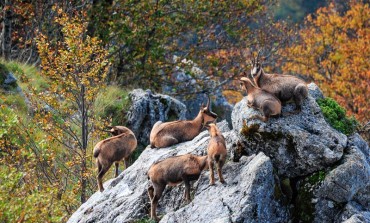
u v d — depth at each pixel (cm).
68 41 5134
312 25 12794
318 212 3472
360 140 3759
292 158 3588
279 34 9400
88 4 8038
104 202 3881
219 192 3462
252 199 3322
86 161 5066
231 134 3894
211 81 8819
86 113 5128
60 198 4684
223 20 8706
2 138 4725
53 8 6812
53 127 5184
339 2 13625
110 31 8225
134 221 3628
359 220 3234
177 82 8519
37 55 7962
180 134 4512
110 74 8256
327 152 3522
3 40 7625
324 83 11606
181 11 8450
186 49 8794
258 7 8706
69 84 5147
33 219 3538
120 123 6369
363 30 12131
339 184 3447
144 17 8275
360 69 11275
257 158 3519
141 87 8512
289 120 3650
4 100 5734
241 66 8762
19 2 7888
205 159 3550
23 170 4469
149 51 8344
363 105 10488
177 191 3694
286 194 3528
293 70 12294
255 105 3672
